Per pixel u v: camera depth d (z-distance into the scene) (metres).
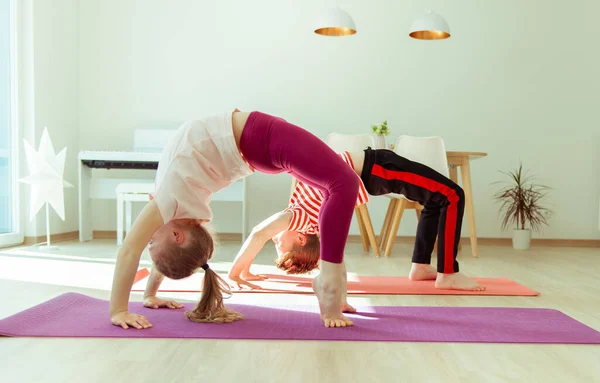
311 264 2.76
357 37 5.81
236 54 5.87
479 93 5.79
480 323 2.17
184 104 5.89
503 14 5.78
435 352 1.79
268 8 5.84
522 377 1.56
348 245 5.48
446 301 2.66
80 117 5.91
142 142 5.70
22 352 1.73
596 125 5.77
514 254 4.90
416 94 5.80
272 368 1.61
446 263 2.92
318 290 2.13
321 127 5.84
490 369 1.63
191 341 1.87
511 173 5.78
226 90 5.88
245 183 5.30
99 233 5.82
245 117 2.07
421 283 3.10
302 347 1.82
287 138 2.03
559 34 5.78
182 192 1.97
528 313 2.37
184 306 2.41
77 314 2.18
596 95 5.77
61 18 5.53
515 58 5.78
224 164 2.05
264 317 2.22
